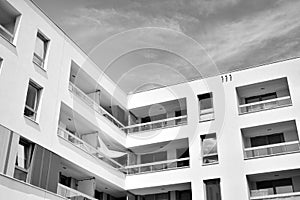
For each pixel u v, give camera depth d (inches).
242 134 796.0
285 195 698.2
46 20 660.1
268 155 732.7
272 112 775.7
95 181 753.0
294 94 775.1
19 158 531.8
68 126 771.4
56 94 648.4
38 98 605.3
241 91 858.1
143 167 850.8
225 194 724.0
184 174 787.4
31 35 609.3
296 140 774.5
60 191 604.4
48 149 590.6
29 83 594.6
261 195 741.9
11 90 534.9
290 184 740.7
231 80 849.5
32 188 532.1
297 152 713.0
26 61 583.5
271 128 784.9
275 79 810.8
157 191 844.0
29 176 535.8
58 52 681.6
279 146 767.1
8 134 509.7
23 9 601.3
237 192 716.7
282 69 813.9
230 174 741.3
